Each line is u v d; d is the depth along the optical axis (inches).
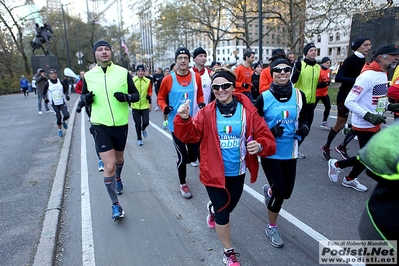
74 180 195.8
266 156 102.7
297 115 111.3
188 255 114.0
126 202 161.8
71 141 302.2
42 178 197.3
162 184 185.8
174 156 243.6
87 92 145.7
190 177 196.5
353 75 200.1
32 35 1700.3
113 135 141.3
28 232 131.3
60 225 138.9
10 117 491.2
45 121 431.2
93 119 139.3
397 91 159.5
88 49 2006.6
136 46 2746.1
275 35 3026.6
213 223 131.4
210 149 100.1
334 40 2122.3
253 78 322.0
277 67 108.0
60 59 1932.8
